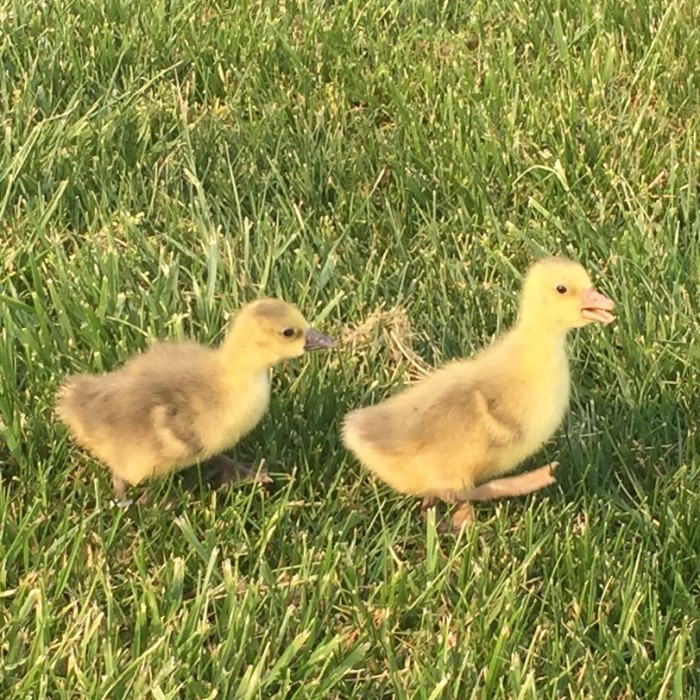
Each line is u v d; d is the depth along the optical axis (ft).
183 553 3.70
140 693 3.31
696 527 3.75
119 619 3.54
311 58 5.59
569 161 5.07
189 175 4.86
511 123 5.14
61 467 3.92
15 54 5.48
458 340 4.37
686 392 4.17
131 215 4.80
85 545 3.70
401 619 3.59
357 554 3.70
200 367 3.77
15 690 3.33
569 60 5.53
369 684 3.44
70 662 3.36
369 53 5.66
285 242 4.63
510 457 3.75
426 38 5.73
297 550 3.70
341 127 5.25
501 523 3.74
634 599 3.53
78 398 3.81
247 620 3.45
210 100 5.43
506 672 3.43
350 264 4.63
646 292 4.49
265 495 3.86
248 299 4.48
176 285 4.42
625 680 3.46
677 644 3.44
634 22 5.78
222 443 3.79
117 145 5.03
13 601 3.54
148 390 3.74
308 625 3.49
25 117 5.13
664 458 4.02
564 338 3.81
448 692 3.37
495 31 5.80
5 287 4.41
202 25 5.74
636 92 5.51
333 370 4.17
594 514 3.84
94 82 5.40
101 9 5.73
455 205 4.93
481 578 3.60
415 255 4.73
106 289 4.26
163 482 3.84
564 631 3.55
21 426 3.96
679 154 5.16
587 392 4.15
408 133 5.20
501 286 4.55
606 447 4.02
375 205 4.97
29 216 4.66
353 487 3.90
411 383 4.19
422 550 3.79
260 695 3.35
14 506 3.82
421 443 3.69
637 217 4.80
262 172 5.05
